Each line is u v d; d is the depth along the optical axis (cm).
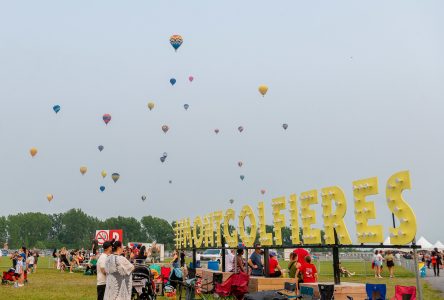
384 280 2631
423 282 2452
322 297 1038
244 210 1814
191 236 2558
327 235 1245
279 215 1528
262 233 1619
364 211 1130
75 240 17350
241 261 1579
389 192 1051
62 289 2064
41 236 17388
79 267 3622
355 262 5647
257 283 1367
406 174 1011
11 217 17288
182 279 1673
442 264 4381
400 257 4719
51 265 4675
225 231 2030
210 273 1727
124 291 984
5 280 2319
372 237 1096
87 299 1664
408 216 996
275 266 1533
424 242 4697
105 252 1042
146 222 16912
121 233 3600
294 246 1399
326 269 4009
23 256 2412
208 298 1606
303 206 1398
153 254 2619
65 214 17650
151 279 1355
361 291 1096
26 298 1694
